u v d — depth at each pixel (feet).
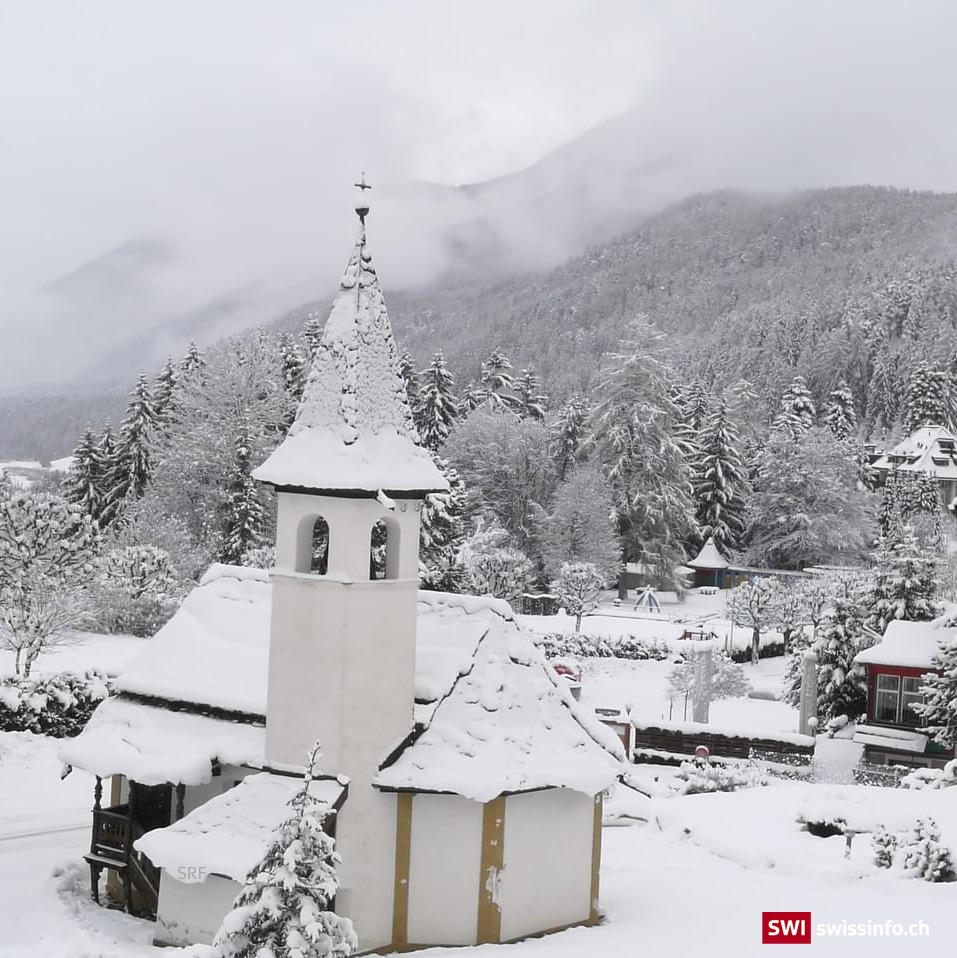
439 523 217.36
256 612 83.92
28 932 65.41
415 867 69.62
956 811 103.14
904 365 559.38
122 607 173.06
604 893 82.79
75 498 269.64
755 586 238.27
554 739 74.28
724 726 172.65
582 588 237.45
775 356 579.89
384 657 69.10
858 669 169.27
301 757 69.26
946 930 71.41
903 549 174.29
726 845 96.78
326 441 70.23
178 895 66.28
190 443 222.07
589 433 300.61
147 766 72.02
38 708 115.34
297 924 42.47
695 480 332.19
